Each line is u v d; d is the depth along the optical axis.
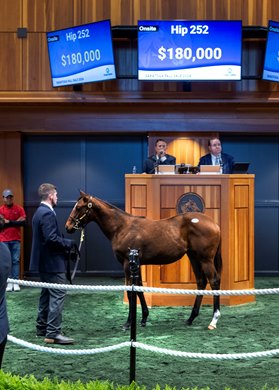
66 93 11.23
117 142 12.07
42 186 6.97
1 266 4.64
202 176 9.07
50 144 12.03
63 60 10.76
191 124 11.44
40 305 7.15
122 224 7.91
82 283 11.41
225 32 10.37
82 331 7.45
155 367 5.91
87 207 7.90
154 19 11.20
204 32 10.37
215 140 9.46
